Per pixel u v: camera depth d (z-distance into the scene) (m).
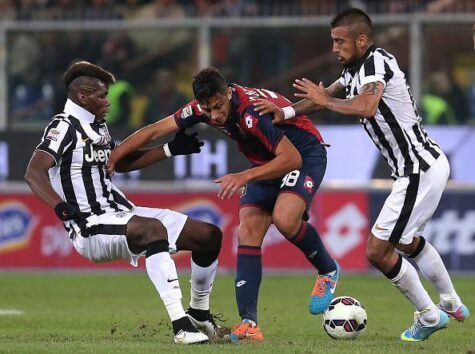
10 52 54.00
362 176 50.78
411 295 28.17
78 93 27.09
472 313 37.06
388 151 28.05
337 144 51.00
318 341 27.50
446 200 50.12
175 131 29.39
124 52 53.47
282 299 42.06
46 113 54.00
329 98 26.72
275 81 52.38
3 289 46.16
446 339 29.23
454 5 55.88
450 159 50.62
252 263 28.03
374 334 30.78
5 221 53.19
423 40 51.09
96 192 27.05
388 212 28.06
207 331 28.36
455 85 51.03
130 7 58.72
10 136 53.09
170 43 53.16
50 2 60.19
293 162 26.84
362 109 26.52
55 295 43.94
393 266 28.09
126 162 29.62
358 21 27.36
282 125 28.81
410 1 56.31
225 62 52.69
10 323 34.12
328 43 52.00
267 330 32.06
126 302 41.41
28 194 53.00
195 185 51.75
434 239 50.19
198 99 26.80
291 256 51.28
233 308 38.94
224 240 51.72
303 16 54.38
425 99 51.19
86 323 34.03
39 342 26.86
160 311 38.06
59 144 26.53
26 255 53.22
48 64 53.91
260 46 52.41
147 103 53.47
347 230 50.78
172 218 27.47
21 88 54.09
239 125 27.28
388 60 27.30
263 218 28.78
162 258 25.78
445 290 29.48
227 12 57.03
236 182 26.34
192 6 59.47
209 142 51.66
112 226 26.20
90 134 27.05
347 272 50.81
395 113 27.42
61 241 53.03
